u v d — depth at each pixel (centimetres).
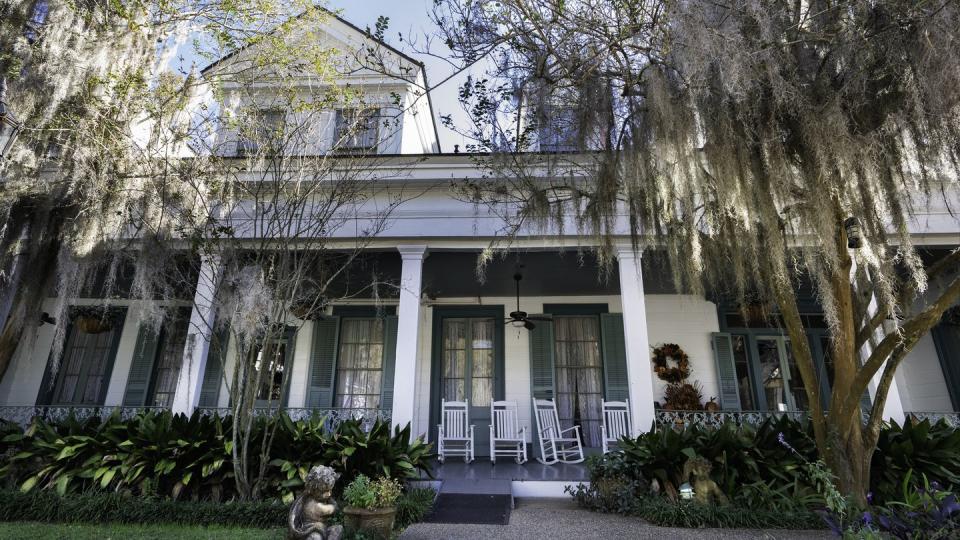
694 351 810
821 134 335
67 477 488
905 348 421
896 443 477
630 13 381
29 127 519
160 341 855
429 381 828
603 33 405
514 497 574
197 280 653
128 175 536
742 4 334
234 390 493
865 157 336
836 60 351
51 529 423
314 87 636
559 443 779
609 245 461
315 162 559
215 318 598
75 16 551
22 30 548
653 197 426
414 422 795
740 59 315
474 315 868
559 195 550
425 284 798
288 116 588
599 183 450
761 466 494
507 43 423
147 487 480
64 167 538
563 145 457
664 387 796
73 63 529
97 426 560
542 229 501
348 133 593
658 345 816
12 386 833
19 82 529
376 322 873
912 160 366
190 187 548
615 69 416
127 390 818
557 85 422
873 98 348
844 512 376
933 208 588
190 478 485
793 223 455
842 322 434
